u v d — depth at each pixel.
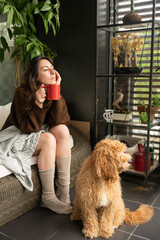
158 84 2.45
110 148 1.39
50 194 1.69
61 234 1.50
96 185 1.44
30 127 1.69
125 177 2.29
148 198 1.92
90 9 2.46
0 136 1.75
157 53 2.44
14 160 1.59
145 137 2.60
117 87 2.67
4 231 1.51
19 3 2.27
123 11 2.57
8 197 1.53
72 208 1.74
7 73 2.64
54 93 1.54
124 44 2.26
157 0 2.36
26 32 2.44
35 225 1.58
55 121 1.74
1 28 2.51
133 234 1.49
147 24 2.10
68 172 1.74
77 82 2.66
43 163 1.64
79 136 2.47
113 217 1.52
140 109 2.27
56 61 2.76
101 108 2.65
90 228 1.48
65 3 2.58
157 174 2.38
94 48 2.49
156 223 1.60
